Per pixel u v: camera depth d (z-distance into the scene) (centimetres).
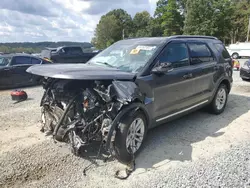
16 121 492
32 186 275
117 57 420
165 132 436
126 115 316
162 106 382
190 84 437
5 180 285
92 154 346
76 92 337
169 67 360
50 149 362
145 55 384
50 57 1449
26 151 356
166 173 303
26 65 927
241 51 2855
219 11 4403
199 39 500
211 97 512
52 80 379
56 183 282
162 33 5994
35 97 736
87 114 314
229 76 561
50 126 370
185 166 319
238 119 512
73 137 313
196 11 4456
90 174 300
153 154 352
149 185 279
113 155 323
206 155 349
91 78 292
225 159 336
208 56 504
